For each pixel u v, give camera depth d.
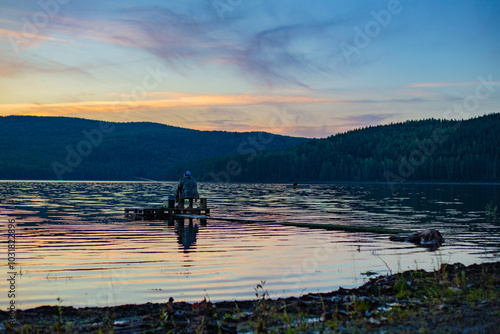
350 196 68.38
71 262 15.33
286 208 42.12
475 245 18.98
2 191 81.50
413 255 16.67
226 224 27.80
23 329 7.82
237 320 8.73
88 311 9.30
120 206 43.75
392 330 7.52
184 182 34.91
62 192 79.31
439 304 8.91
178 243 19.75
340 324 8.14
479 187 124.19
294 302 9.88
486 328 7.10
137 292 11.41
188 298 10.93
